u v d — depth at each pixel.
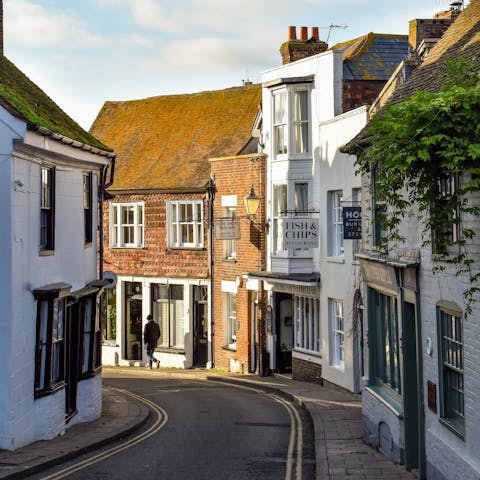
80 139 20.89
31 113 17.27
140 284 38.34
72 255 20.34
